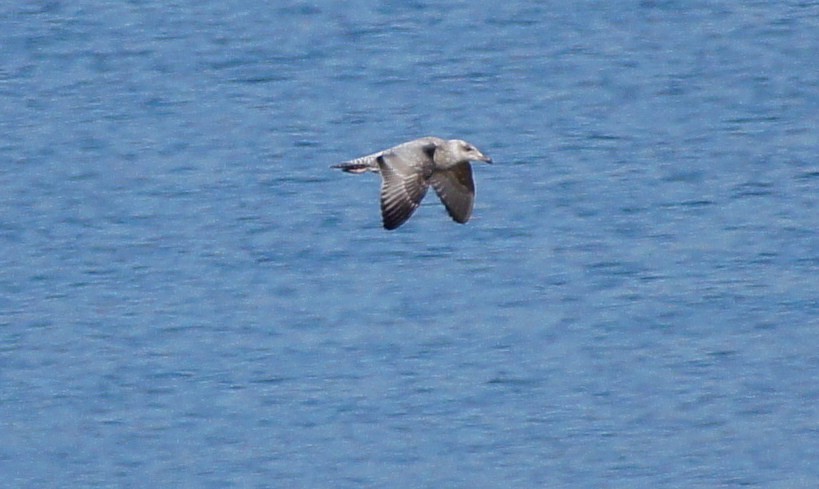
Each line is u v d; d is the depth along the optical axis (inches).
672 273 1280.8
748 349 1165.7
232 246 1352.1
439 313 1219.9
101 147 1588.3
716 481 1016.9
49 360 1189.1
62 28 1887.3
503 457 1034.1
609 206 1407.5
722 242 1334.9
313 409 1088.8
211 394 1122.7
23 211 1454.2
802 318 1202.6
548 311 1222.3
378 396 1101.7
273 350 1173.7
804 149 1530.5
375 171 587.8
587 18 1866.4
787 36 1804.9
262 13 1904.5
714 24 1840.6
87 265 1342.3
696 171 1480.1
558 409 1088.2
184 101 1694.1
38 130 1640.0
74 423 1104.2
